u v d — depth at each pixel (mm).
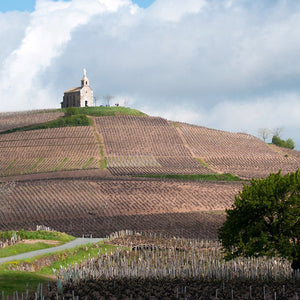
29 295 60219
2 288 61281
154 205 173375
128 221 152875
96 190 191000
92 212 164000
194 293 65375
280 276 79188
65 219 156125
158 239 121312
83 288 65125
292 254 76750
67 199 179000
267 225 78812
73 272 72312
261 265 85000
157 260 90000
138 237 123562
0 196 182000
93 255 94500
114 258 91875
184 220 154500
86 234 135625
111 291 65312
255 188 80438
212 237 129750
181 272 80625
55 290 63969
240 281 74250
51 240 109188
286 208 76875
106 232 138500
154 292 65375
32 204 172750
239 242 78438
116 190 191375
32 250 94812
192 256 94500
